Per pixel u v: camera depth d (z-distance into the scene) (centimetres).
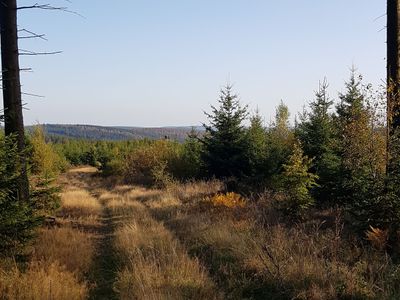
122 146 6675
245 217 1188
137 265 765
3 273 658
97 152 6912
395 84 897
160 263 786
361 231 820
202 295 623
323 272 646
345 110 2058
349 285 595
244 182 1939
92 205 1791
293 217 1136
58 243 933
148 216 1411
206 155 2402
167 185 2362
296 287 626
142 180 3144
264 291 646
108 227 1324
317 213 1155
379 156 945
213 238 970
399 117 905
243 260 782
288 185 1162
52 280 627
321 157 1752
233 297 629
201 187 2122
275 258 733
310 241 813
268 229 993
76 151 6869
